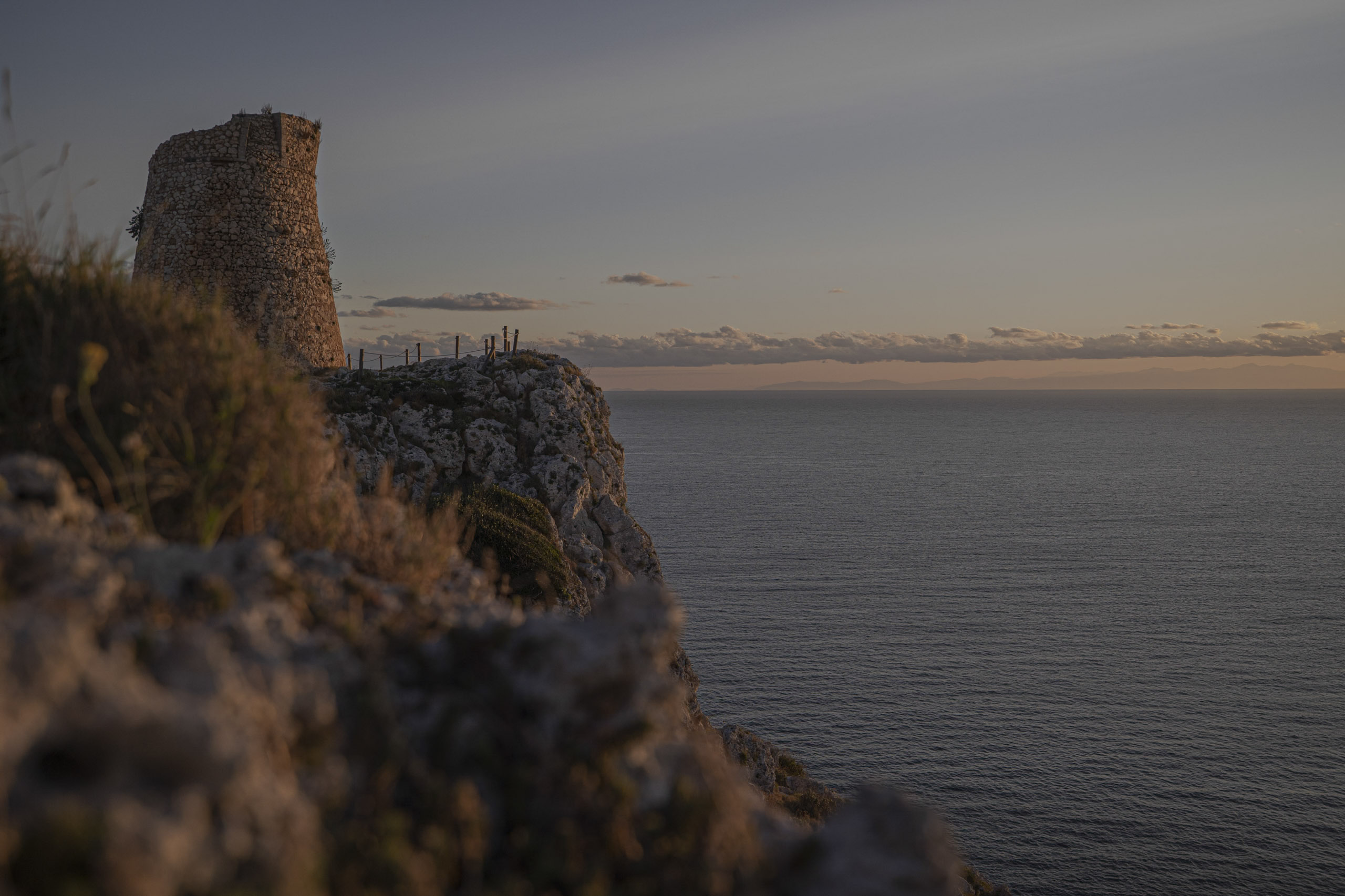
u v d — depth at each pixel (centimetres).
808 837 390
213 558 408
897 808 384
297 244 3903
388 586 506
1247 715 8206
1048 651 9825
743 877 351
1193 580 13375
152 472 485
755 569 13388
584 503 3192
